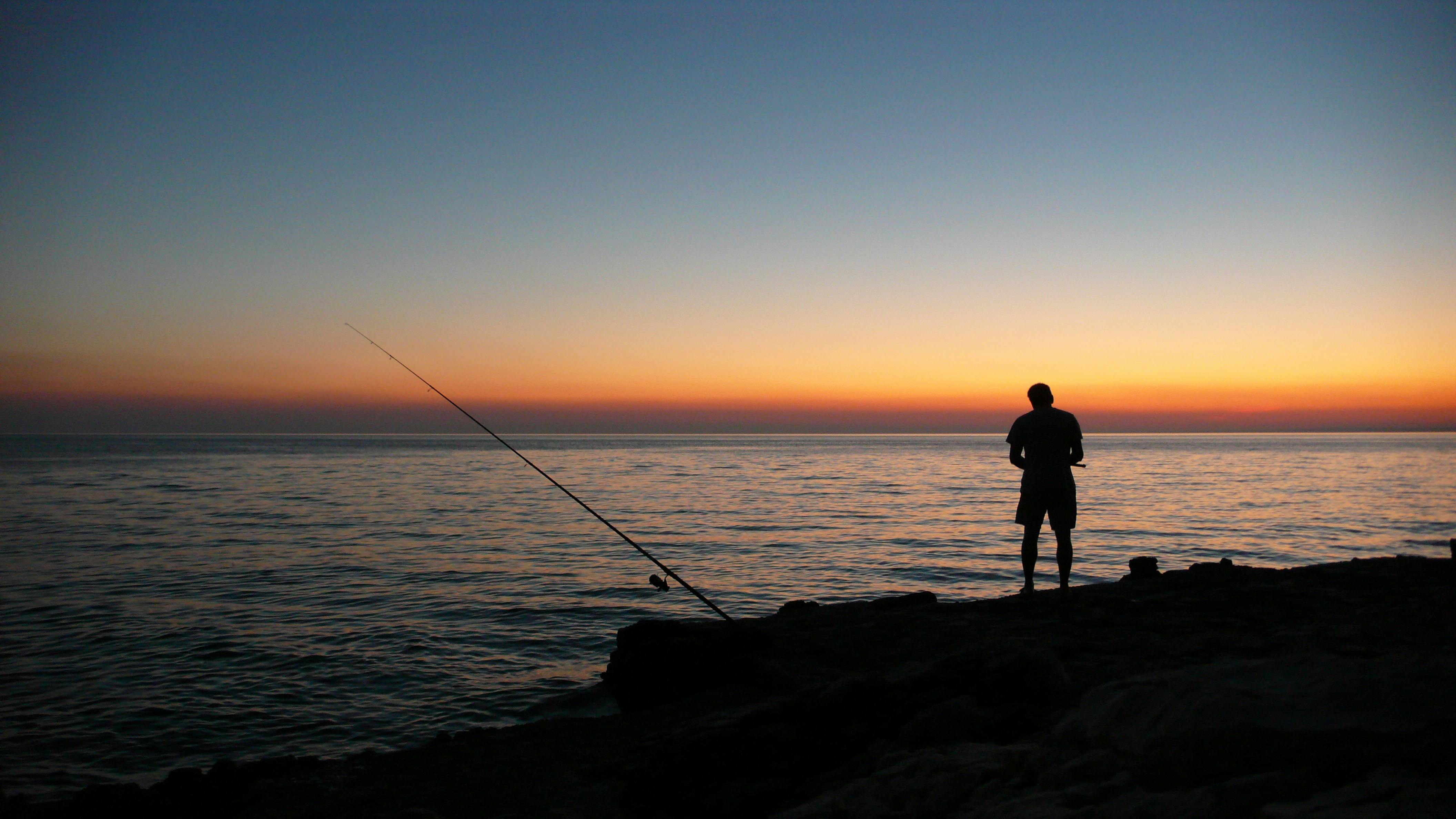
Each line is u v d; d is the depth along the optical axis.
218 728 7.26
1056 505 6.64
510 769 3.69
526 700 8.05
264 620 11.84
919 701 3.59
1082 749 2.49
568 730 4.25
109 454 105.69
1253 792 1.76
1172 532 23.86
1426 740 1.83
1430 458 91.62
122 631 11.12
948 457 102.12
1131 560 7.95
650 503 33.91
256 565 17.17
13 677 8.88
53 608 12.68
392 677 8.87
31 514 28.55
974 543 21.30
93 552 19.17
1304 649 4.34
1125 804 1.94
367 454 111.19
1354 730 1.90
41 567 16.80
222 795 3.85
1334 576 7.13
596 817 3.14
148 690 8.40
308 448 155.25
